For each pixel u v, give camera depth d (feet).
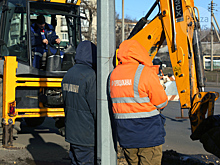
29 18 20.07
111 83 9.77
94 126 10.37
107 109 9.12
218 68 150.92
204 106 14.33
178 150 18.44
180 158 14.88
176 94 30.68
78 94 10.22
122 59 9.79
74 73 10.52
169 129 24.77
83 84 10.17
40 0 20.71
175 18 15.15
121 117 9.50
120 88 9.52
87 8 67.87
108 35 9.03
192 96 14.74
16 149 18.15
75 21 22.89
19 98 19.36
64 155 17.21
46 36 21.33
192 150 18.49
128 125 9.41
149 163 9.51
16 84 18.83
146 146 9.32
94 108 10.20
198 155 17.03
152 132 9.36
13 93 18.67
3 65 18.99
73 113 10.41
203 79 14.80
